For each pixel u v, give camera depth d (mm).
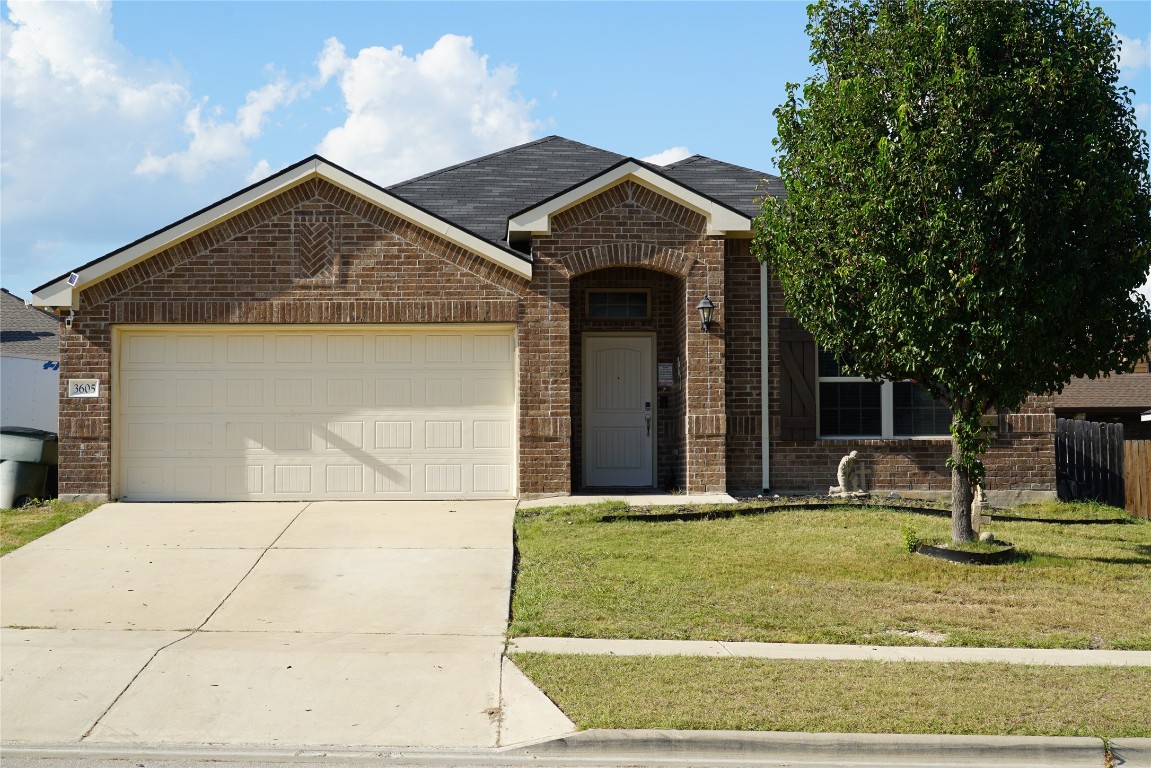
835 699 7215
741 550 11797
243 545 12172
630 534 12602
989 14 10891
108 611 9711
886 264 10852
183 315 14867
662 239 15234
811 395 15789
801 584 10438
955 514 11875
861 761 6492
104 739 6781
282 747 6660
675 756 6547
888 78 11156
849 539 12383
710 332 15195
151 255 14867
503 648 8531
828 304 11617
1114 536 13352
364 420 15109
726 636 8875
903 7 11477
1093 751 6504
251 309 14898
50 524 13156
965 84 10492
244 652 8422
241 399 15055
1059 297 10547
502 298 15039
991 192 10320
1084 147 10633
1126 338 11281
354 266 15000
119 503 14617
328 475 15039
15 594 10266
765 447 15711
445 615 9586
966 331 10781
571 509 13906
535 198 17828
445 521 13367
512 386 15195
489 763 6434
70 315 14828
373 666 8070
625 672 7832
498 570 11078
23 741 6738
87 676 7844
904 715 6910
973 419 11383
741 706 7086
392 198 14914
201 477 14961
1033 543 12547
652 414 16594
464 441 15141
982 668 7941
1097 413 26891
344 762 6445
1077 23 11086
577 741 6582
